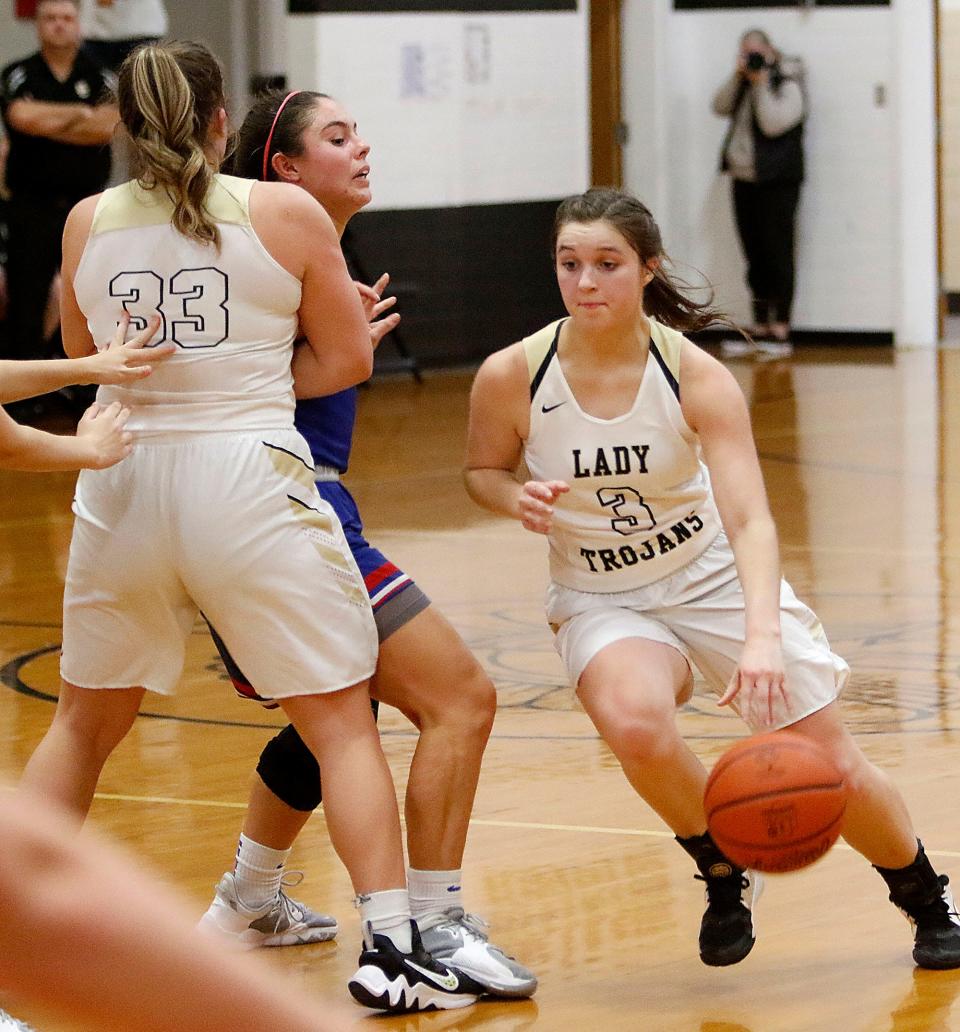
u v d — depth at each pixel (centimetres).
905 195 3697
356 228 3281
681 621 754
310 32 3200
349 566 708
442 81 3366
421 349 3422
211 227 692
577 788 1047
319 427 750
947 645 1398
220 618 699
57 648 1441
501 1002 729
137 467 697
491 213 3509
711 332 3897
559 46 3591
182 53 714
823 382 3225
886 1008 717
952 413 2809
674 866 904
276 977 224
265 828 789
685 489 745
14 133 2645
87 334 744
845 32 3681
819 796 634
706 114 3878
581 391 741
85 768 729
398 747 1148
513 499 754
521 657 1395
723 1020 705
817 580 1656
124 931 208
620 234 718
